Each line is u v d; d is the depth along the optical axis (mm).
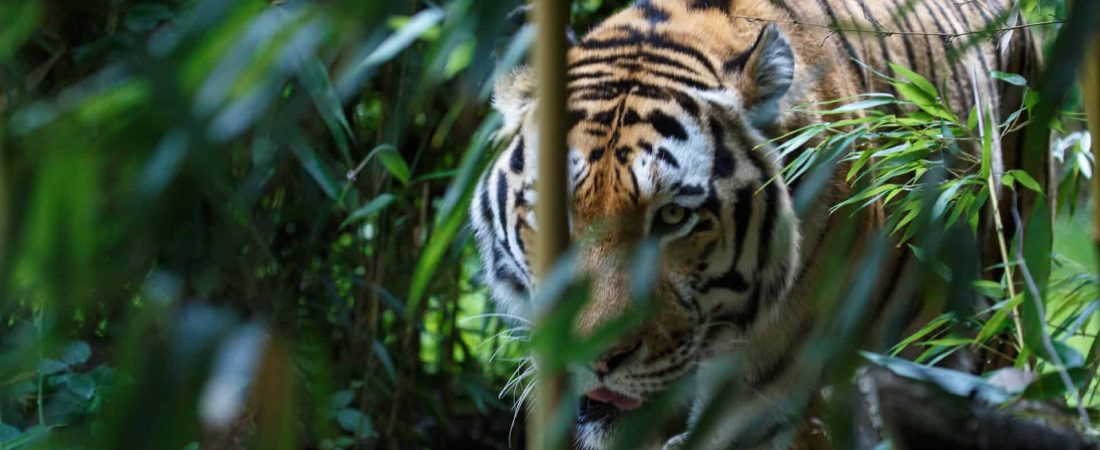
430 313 8578
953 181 4594
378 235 7059
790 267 5070
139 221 2207
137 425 2104
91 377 5324
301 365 4152
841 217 5145
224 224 3018
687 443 3090
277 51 2316
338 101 4289
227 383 2328
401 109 5941
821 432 4633
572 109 4984
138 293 3064
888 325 5195
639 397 4812
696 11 5676
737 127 4984
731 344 5105
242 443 4422
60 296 2318
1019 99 6488
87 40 5941
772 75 5020
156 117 2160
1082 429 3207
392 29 4957
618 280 4465
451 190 3639
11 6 2330
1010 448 3139
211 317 2234
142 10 5480
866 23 5844
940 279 3885
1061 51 2566
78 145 2242
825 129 4797
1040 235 3928
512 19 4730
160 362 2152
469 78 2600
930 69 6059
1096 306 3715
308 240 7012
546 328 2461
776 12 5613
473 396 7656
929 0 6398
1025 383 3479
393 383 7656
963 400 3197
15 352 2670
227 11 2201
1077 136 5000
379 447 7500
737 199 4898
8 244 2299
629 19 5598
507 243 5125
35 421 5984
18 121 2367
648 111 4898
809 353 3418
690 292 4887
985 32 3898
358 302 7355
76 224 2273
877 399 3281
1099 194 3125
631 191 4688
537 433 2699
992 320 4043
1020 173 4348
